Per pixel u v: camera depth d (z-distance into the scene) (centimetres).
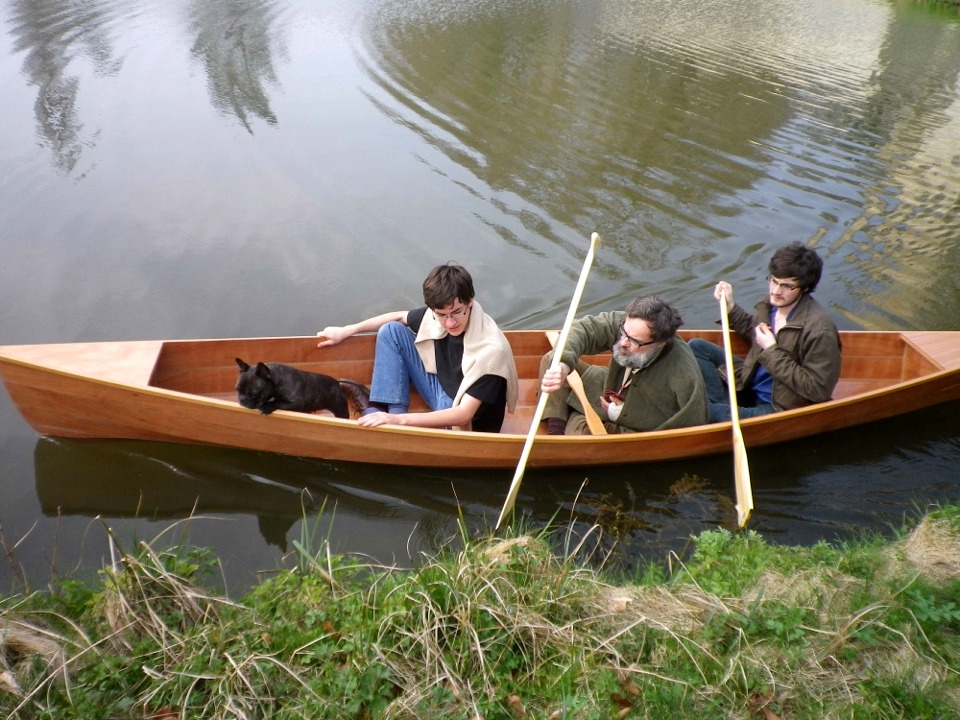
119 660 257
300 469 432
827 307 622
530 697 251
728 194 823
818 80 1264
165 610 280
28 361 406
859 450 463
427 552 382
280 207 742
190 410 411
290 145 883
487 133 952
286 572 318
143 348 442
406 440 412
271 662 257
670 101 1105
